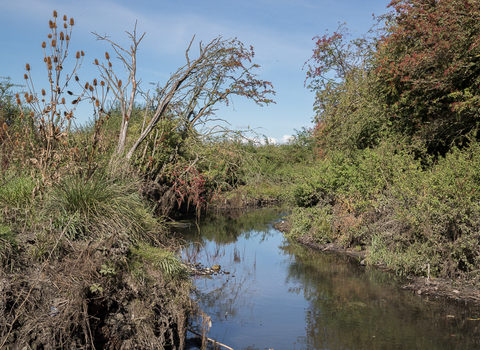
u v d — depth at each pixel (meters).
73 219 4.52
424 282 7.38
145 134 11.75
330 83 17.11
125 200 5.57
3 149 5.60
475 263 7.06
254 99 15.82
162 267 4.77
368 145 12.78
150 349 3.84
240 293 6.93
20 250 3.80
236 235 13.04
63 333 3.28
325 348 4.82
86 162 5.62
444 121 10.44
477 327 5.42
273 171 26.53
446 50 9.47
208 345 4.77
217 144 15.14
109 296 3.85
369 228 9.66
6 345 3.04
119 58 11.72
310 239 11.87
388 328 5.43
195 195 15.17
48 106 5.06
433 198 7.56
